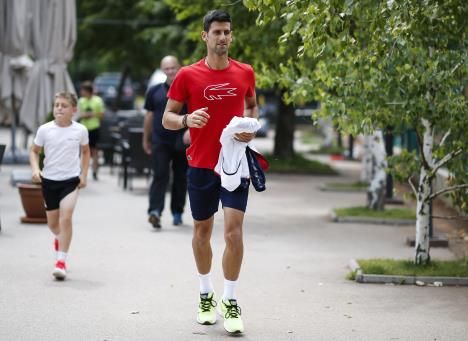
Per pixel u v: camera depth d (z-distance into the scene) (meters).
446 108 23.03
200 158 18.44
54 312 19.88
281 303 21.30
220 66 18.27
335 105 24.33
